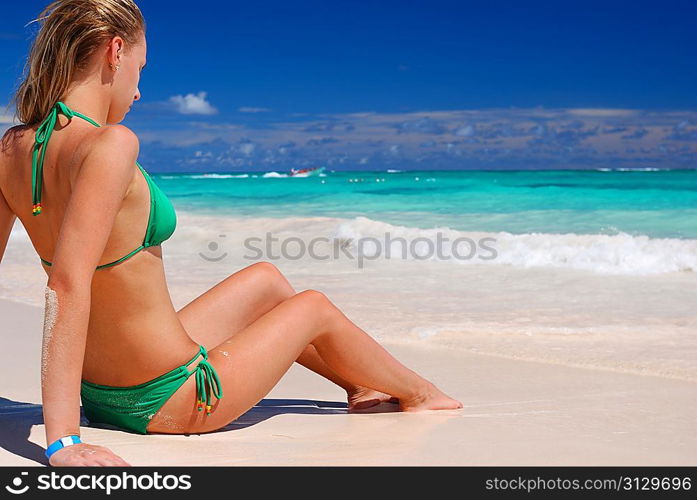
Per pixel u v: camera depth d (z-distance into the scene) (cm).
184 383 260
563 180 2794
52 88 238
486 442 270
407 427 294
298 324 285
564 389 376
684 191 1827
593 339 493
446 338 500
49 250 248
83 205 220
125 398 261
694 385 383
